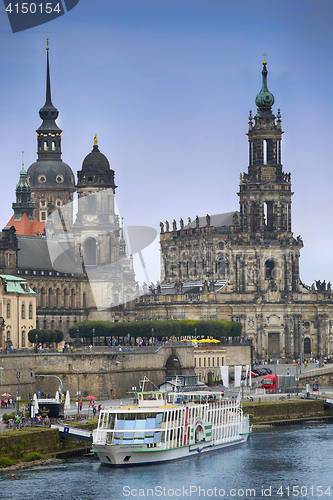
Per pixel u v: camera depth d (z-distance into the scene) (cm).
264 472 18875
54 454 19638
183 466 19362
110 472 18662
